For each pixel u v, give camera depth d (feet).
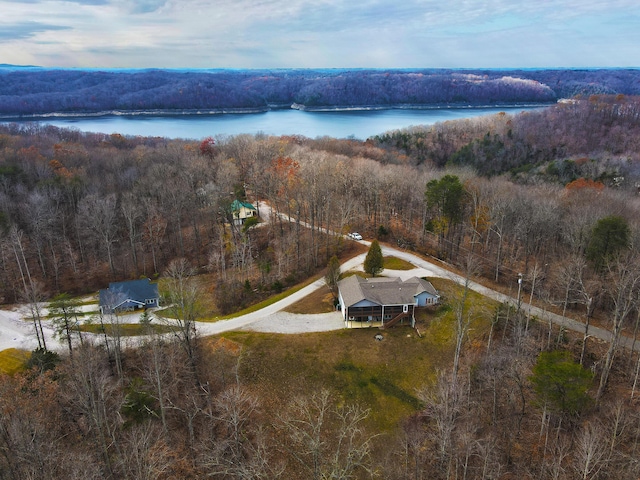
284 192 300.81
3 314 217.97
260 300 224.74
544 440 135.74
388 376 170.19
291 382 168.25
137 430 133.69
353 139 563.07
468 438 120.16
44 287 249.34
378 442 147.33
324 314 205.26
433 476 131.34
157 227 286.87
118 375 164.04
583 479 105.40
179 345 172.45
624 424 122.93
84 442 136.46
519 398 145.59
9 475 109.50
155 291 225.56
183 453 138.41
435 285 219.82
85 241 285.84
